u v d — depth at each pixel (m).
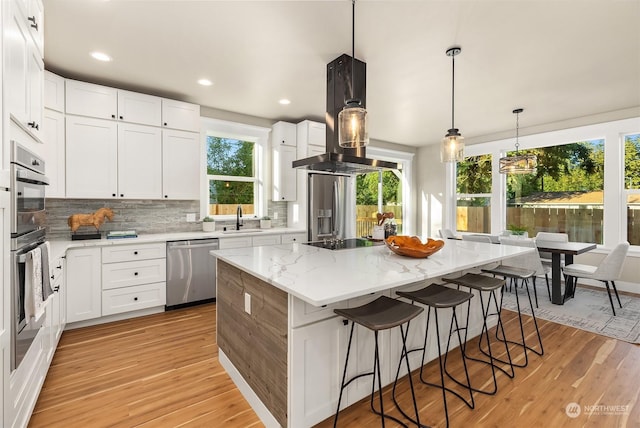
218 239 3.75
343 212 4.69
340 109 2.75
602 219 4.48
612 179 4.29
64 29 2.33
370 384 1.89
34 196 1.74
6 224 1.36
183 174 3.74
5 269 1.35
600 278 3.42
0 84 1.30
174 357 2.44
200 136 4.02
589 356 2.44
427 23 2.24
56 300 2.35
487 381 2.10
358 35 2.40
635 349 2.55
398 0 1.99
